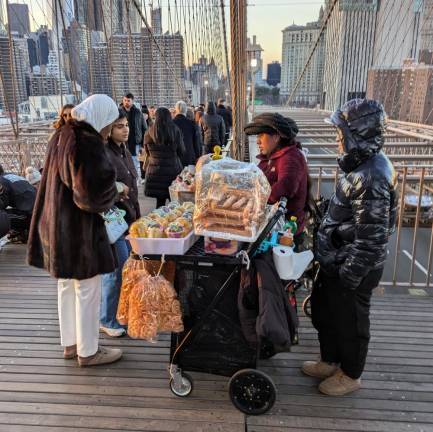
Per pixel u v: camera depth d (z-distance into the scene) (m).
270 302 1.72
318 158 4.60
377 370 2.32
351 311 1.98
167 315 1.89
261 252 1.88
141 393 2.12
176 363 2.03
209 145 7.48
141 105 9.03
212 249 1.82
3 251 4.17
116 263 2.26
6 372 2.29
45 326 2.78
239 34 4.59
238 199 1.76
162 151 4.42
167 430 1.88
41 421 1.94
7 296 3.22
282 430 1.89
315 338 2.63
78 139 1.89
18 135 6.66
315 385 2.20
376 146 1.77
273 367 2.34
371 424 1.93
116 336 2.63
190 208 2.21
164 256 1.85
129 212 2.66
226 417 1.96
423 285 3.37
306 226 2.57
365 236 1.79
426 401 2.08
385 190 1.75
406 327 2.76
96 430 1.88
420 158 5.13
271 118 2.43
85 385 2.18
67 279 2.21
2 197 4.15
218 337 1.94
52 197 2.01
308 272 2.31
